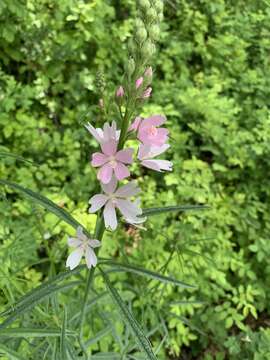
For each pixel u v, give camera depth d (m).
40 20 0.52
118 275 0.38
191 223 0.43
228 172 0.51
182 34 0.64
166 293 0.37
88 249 0.20
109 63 0.55
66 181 0.49
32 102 0.49
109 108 0.20
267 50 0.64
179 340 0.39
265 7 0.73
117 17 0.63
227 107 0.53
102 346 0.33
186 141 0.54
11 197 0.45
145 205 0.45
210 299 0.41
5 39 0.52
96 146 0.49
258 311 0.46
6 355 0.20
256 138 0.53
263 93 0.57
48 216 0.39
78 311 0.25
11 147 0.48
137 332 0.18
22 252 0.31
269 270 0.43
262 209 0.48
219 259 0.42
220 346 0.40
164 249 0.43
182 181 0.47
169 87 0.56
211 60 0.63
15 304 0.20
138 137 0.19
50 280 0.20
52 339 0.22
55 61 0.54
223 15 0.66
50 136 0.52
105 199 0.19
